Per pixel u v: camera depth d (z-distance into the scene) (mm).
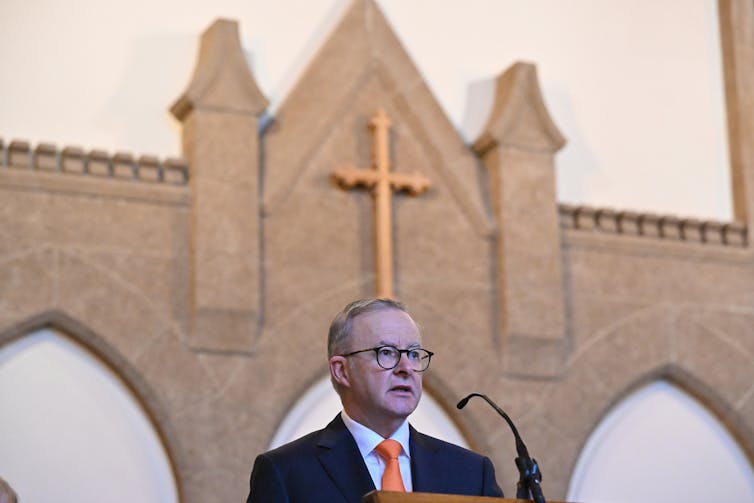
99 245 15023
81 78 15750
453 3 18000
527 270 16875
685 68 19094
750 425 17578
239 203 15656
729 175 18953
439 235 16734
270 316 15609
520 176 17141
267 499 6594
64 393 14680
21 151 14930
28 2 15688
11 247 14617
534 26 18391
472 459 7098
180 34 16359
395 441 6887
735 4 19391
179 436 14859
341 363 7008
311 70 16688
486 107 17703
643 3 19125
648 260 17766
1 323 14367
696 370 17531
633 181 18359
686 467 17266
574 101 18312
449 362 16281
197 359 15156
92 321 14758
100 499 14508
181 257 15398
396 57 17078
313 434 6992
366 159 16594
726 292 18078
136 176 15430
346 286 16047
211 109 15805
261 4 16844
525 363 16672
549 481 16344
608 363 17125
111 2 16109
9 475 14211
